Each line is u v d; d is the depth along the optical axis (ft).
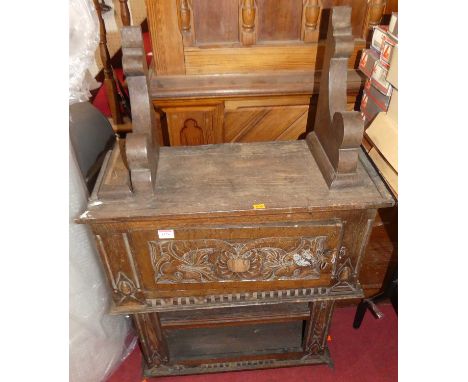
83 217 2.97
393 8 3.76
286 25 3.77
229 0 3.58
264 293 3.65
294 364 4.63
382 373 4.66
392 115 3.43
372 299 4.79
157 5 3.54
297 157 3.61
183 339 4.71
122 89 6.35
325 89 3.31
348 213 3.17
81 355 3.93
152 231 3.14
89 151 3.64
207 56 3.84
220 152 3.69
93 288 3.89
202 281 3.48
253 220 3.13
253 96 4.02
